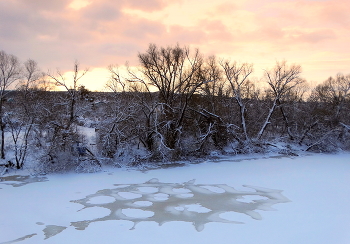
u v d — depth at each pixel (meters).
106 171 32.03
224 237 16.36
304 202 22.70
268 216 19.61
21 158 32.31
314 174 32.22
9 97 34.56
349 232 17.11
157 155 37.06
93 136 37.69
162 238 16.20
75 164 31.22
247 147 42.53
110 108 35.75
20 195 23.45
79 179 28.66
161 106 38.50
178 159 37.75
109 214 19.77
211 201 22.81
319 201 22.97
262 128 45.94
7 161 30.81
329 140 47.81
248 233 16.88
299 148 49.03
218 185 27.62
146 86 37.69
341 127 50.00
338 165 37.31
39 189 25.14
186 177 30.36
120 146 35.75
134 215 19.62
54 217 19.16
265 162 38.56
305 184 28.16
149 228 17.50
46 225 17.88
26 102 31.38
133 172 31.98
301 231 17.23
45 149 30.33
